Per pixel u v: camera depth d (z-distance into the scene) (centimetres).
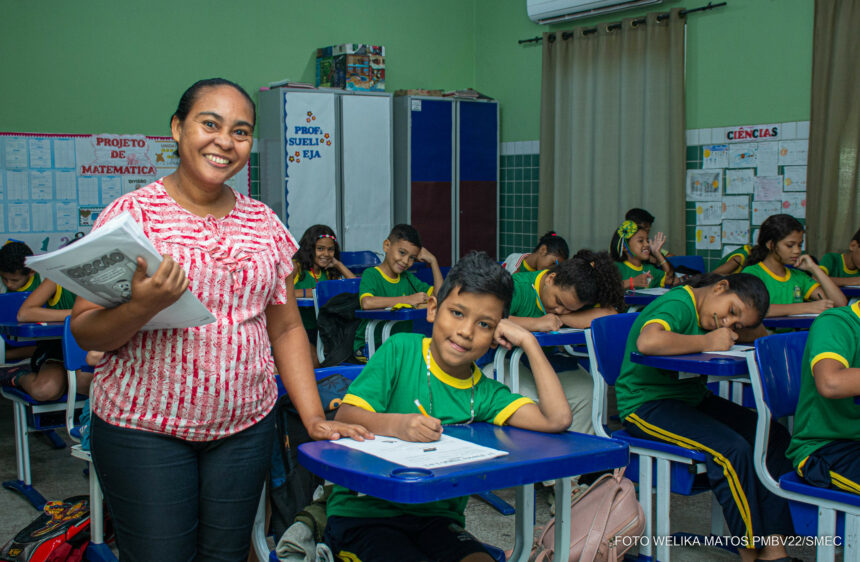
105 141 560
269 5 620
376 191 638
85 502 265
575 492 232
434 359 166
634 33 592
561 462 132
